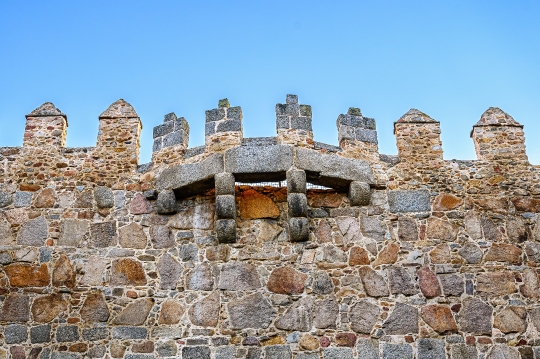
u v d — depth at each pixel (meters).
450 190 8.91
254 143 8.67
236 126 8.73
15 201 8.76
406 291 8.20
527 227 8.73
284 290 8.12
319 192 8.83
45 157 9.09
